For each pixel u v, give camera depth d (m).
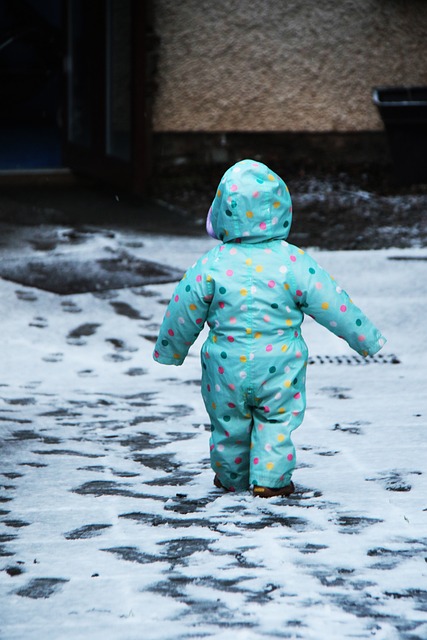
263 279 7.03
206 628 4.79
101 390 11.22
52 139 31.77
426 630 4.75
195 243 18.72
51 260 17.11
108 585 5.43
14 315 14.31
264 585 5.39
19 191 23.14
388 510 6.81
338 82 24.36
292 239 18.84
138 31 21.62
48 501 7.15
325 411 9.86
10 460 8.29
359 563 5.74
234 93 23.91
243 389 7.11
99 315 14.48
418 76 24.70
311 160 24.55
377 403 10.23
